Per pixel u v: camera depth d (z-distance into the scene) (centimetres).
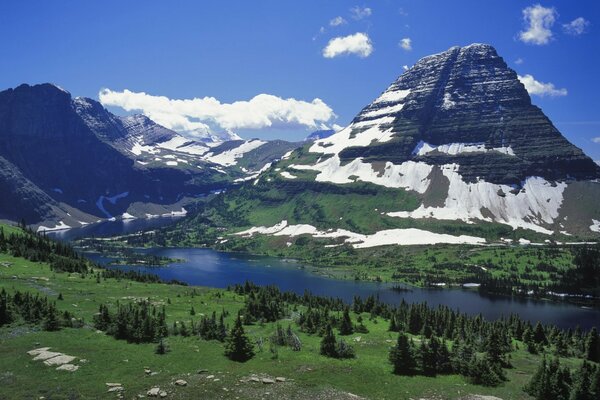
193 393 7481
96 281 18612
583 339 14125
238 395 7525
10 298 11675
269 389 7856
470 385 8969
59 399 6975
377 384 8544
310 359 9688
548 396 8550
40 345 9281
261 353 9919
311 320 12950
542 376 8712
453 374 9519
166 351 9494
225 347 9788
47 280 17288
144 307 12450
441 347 9819
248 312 13938
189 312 14088
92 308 13250
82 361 8538
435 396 8212
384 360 10044
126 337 10281
